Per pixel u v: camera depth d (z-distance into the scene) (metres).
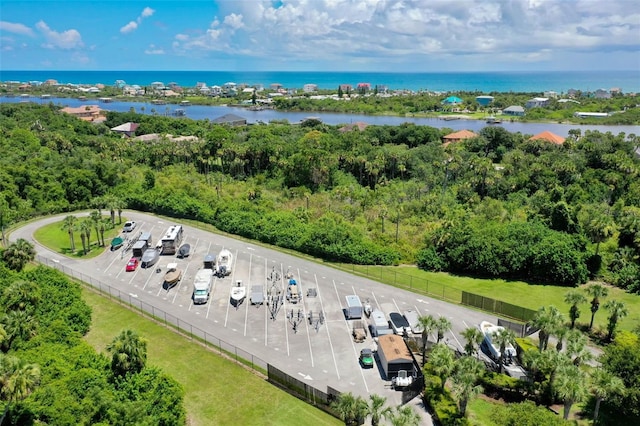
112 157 141.62
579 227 80.75
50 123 182.25
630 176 114.19
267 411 42.75
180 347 52.75
